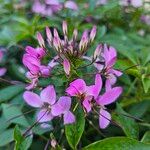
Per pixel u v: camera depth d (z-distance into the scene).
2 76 0.34
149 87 0.29
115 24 0.41
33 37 0.33
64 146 0.27
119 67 0.28
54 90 0.23
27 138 0.24
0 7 0.42
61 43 0.24
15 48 0.35
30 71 0.24
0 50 0.34
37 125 0.26
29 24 0.36
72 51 0.24
